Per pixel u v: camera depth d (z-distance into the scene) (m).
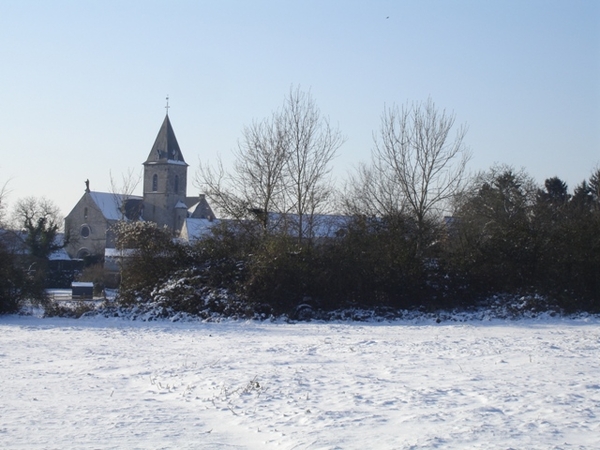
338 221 41.81
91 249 115.25
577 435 8.80
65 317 32.62
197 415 10.98
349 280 33.16
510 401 11.14
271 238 34.19
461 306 34.16
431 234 38.75
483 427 9.32
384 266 33.84
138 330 27.00
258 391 12.72
